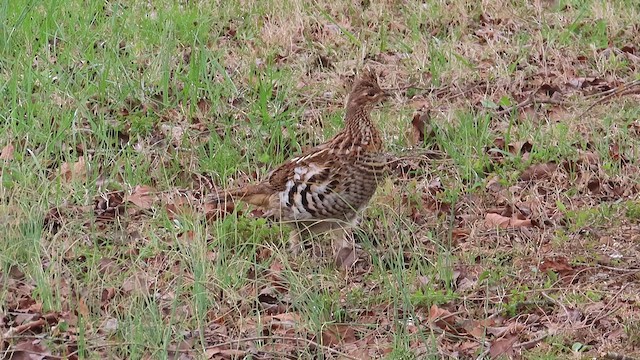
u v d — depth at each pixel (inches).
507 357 398.6
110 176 531.5
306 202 464.4
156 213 499.5
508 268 462.3
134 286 432.8
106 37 669.3
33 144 545.6
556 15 734.5
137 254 467.5
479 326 422.3
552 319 426.6
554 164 551.2
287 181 469.1
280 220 477.4
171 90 617.6
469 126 573.9
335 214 468.1
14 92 571.5
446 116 590.2
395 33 715.4
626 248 475.5
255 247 461.4
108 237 479.5
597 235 487.5
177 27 694.5
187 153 554.6
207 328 419.5
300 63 660.7
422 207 513.7
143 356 397.7
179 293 426.3
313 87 631.2
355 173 461.4
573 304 431.8
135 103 601.0
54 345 404.2
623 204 510.6
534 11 746.2
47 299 427.2
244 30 705.6
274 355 401.7
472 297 441.4
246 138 568.7
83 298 425.1
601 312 425.1
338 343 413.4
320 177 460.4
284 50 681.0
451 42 696.4
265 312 433.7
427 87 636.1
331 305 434.6
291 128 569.3
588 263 462.3
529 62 677.3
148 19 689.0
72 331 413.4
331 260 470.9
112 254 464.4
